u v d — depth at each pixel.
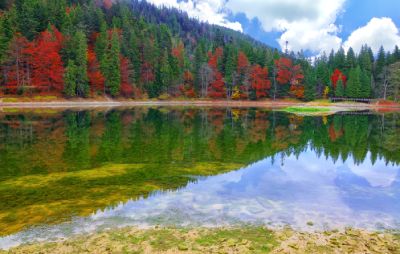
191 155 20.70
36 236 9.15
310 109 73.25
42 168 16.89
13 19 85.50
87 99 85.50
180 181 14.76
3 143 24.14
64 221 10.16
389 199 12.58
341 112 69.00
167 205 11.61
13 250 8.31
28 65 78.88
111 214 10.74
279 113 61.78
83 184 14.16
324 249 8.39
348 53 127.31
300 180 15.27
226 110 69.94
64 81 80.69
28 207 11.38
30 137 27.02
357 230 9.63
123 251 8.21
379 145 26.02
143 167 17.31
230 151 22.33
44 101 76.62
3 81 76.50
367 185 14.59
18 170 16.44
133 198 12.36
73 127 33.97
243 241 8.73
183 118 47.69
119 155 20.39
